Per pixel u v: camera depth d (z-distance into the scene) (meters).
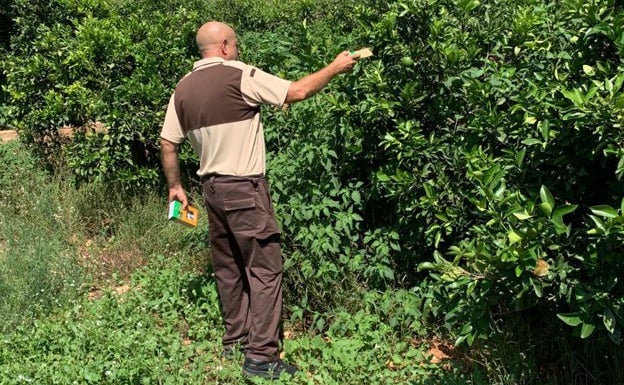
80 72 6.79
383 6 4.62
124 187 6.73
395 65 4.37
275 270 4.20
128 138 6.46
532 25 4.45
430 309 4.39
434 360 4.31
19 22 7.48
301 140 4.93
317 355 4.42
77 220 6.55
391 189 4.39
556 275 3.23
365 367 4.13
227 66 4.03
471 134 4.15
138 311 4.91
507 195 3.38
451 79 4.21
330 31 7.25
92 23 6.84
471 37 4.49
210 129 4.02
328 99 4.53
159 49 6.75
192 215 4.47
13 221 6.48
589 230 3.09
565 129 3.33
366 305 4.57
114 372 3.96
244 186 4.05
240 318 4.45
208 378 4.25
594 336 3.78
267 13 9.23
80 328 4.55
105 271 5.83
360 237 4.90
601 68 3.30
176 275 5.32
